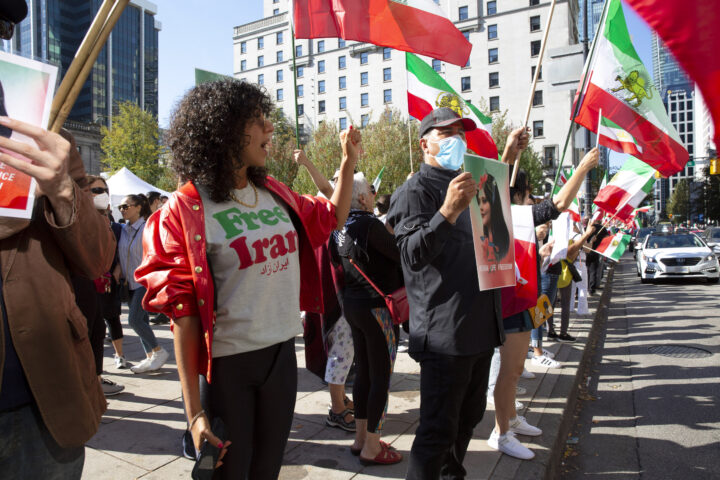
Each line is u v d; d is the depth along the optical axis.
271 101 1.87
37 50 61.59
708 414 4.19
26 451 1.34
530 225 2.84
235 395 1.66
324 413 3.74
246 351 1.68
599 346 6.88
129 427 3.38
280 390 1.78
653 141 3.69
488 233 2.16
